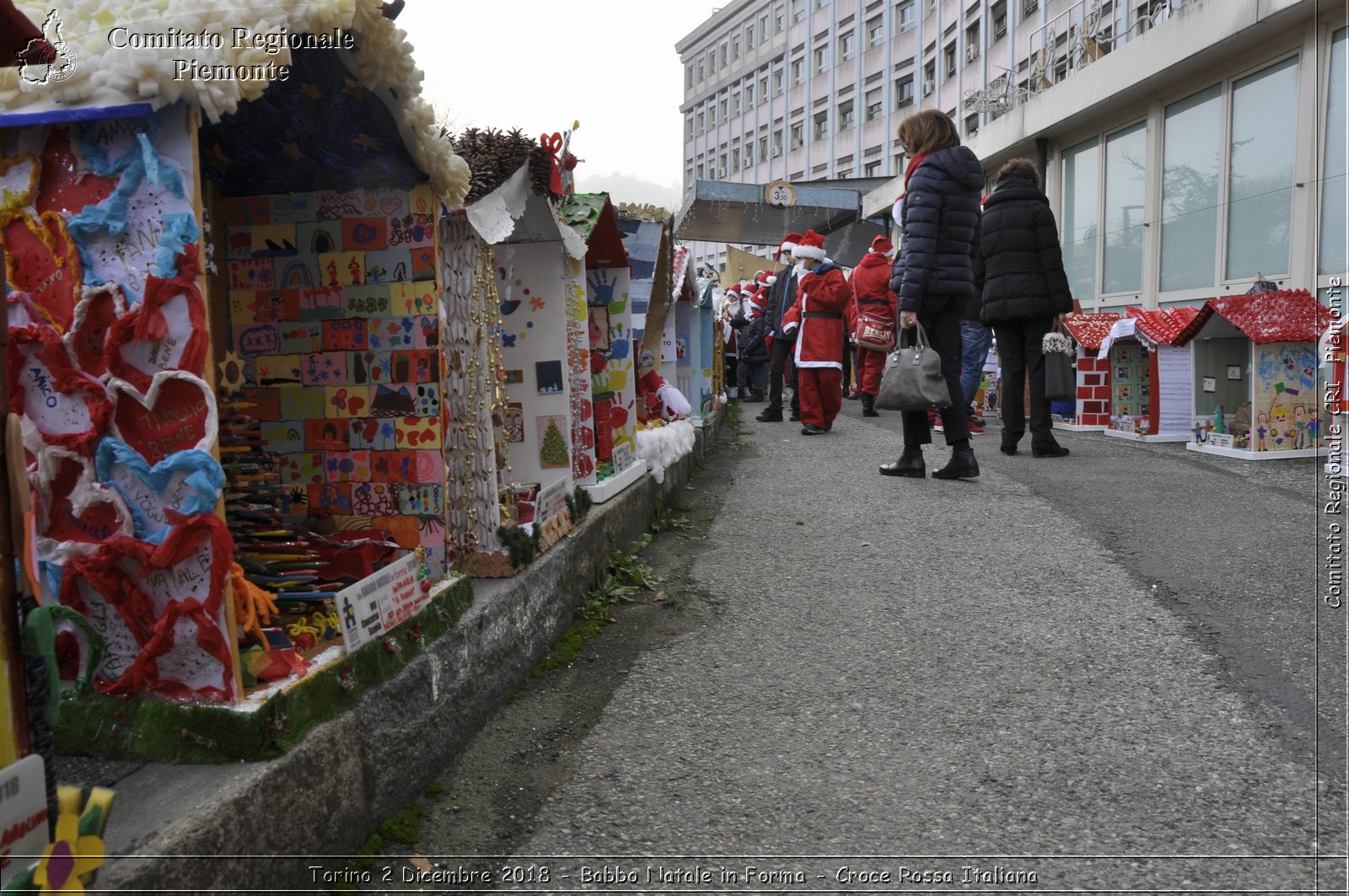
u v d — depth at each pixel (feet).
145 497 6.78
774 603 13.78
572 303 15.17
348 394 10.23
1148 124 40.16
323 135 9.36
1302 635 11.82
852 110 197.06
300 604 8.40
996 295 25.48
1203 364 27.53
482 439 10.98
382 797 7.75
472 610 9.87
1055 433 32.35
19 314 6.87
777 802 8.30
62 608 5.96
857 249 89.30
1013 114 49.85
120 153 6.67
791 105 222.89
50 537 6.99
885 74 180.86
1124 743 9.20
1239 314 24.75
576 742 9.50
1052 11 106.01
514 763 9.07
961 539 16.81
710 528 18.49
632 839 7.75
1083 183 46.60
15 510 5.11
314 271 10.22
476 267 10.93
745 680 10.99
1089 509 18.85
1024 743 9.24
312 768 6.79
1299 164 31.50
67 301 6.79
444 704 8.90
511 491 11.86
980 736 9.42
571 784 8.65
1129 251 42.63
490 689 9.97
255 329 10.37
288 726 6.72
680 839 7.75
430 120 8.87
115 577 6.77
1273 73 32.91
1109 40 46.09
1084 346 32.19
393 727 7.96
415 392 10.09
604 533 14.80
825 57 205.57
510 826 7.97
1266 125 33.42
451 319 10.96
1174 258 39.22
